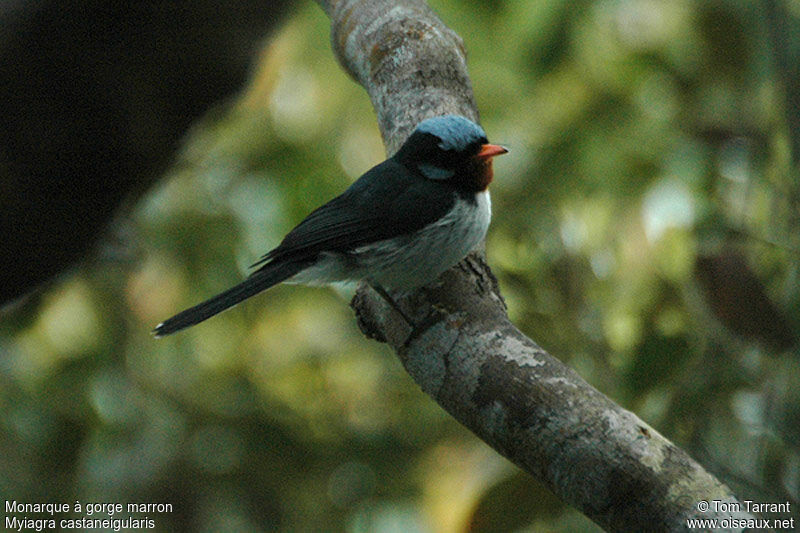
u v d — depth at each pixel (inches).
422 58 371.2
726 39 509.4
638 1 547.5
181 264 576.1
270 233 584.4
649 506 204.2
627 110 524.7
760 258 375.2
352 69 396.2
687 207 444.1
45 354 578.6
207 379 605.9
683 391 370.0
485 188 344.2
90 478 569.6
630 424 216.2
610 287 425.4
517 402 232.5
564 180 494.6
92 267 556.1
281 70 543.8
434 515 481.7
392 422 602.5
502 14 481.1
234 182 585.0
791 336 330.3
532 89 530.3
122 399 579.2
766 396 333.1
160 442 582.9
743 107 487.8
